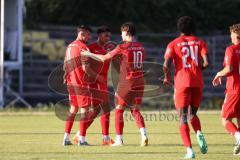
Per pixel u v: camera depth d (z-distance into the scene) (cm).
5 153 4297
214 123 7444
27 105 10462
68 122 4888
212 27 14712
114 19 13788
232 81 4275
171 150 4512
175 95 4050
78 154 4247
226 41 13662
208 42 13588
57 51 12769
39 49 12694
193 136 5725
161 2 14262
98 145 4891
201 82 4041
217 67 12888
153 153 4316
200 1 14838
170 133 6038
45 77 11925
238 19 14888
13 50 10956
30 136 5666
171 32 14075
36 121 7694
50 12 13512
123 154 4253
